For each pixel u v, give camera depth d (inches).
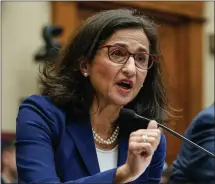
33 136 125.2
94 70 135.1
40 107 132.1
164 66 150.6
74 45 140.2
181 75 446.6
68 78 139.3
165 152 146.6
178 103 440.8
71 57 141.0
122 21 133.5
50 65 146.0
